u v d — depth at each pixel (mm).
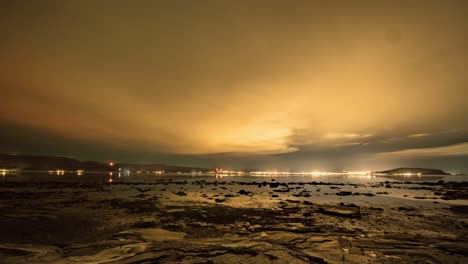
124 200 31141
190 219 20094
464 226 18203
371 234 15641
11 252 10227
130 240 12570
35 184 57281
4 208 23875
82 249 10586
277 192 44531
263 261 9242
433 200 34188
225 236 14828
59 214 21547
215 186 59281
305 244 11711
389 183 77375
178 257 9477
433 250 10945
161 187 54406
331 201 32875
